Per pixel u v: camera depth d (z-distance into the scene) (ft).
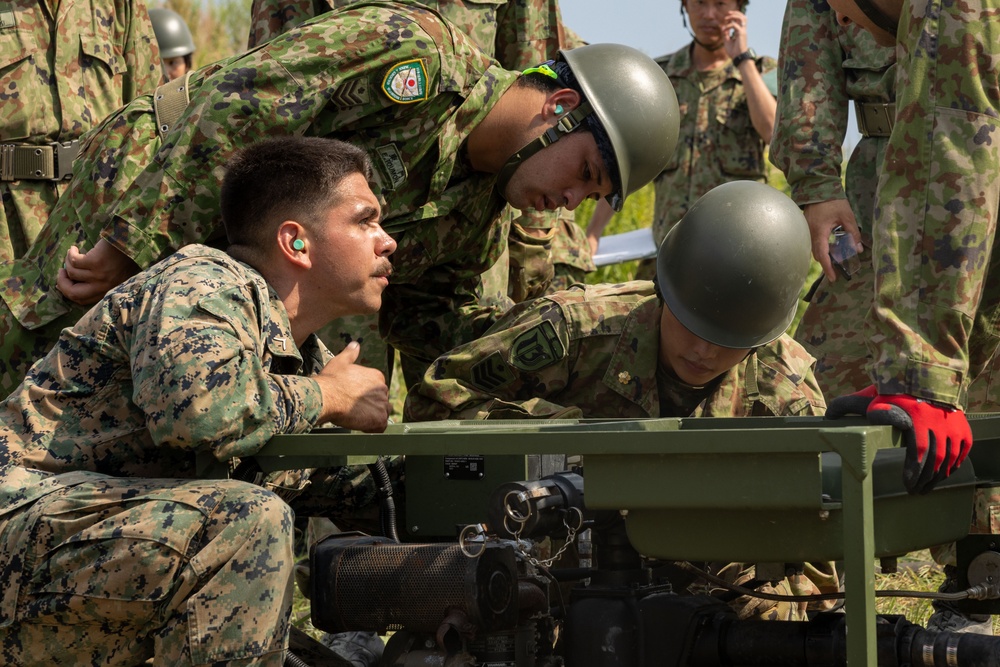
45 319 10.73
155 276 8.79
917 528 8.24
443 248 12.26
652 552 7.91
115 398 8.80
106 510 8.21
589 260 19.58
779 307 11.00
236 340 8.37
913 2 8.61
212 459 8.60
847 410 8.26
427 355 13.79
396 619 8.67
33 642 8.36
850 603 7.04
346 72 10.52
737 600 10.76
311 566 9.03
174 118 11.03
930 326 8.23
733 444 7.23
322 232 9.32
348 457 8.94
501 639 8.75
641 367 11.68
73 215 11.00
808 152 13.20
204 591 7.94
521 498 8.43
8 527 8.34
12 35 15.38
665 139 11.69
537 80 11.58
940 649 7.86
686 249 11.12
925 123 8.46
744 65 21.45
